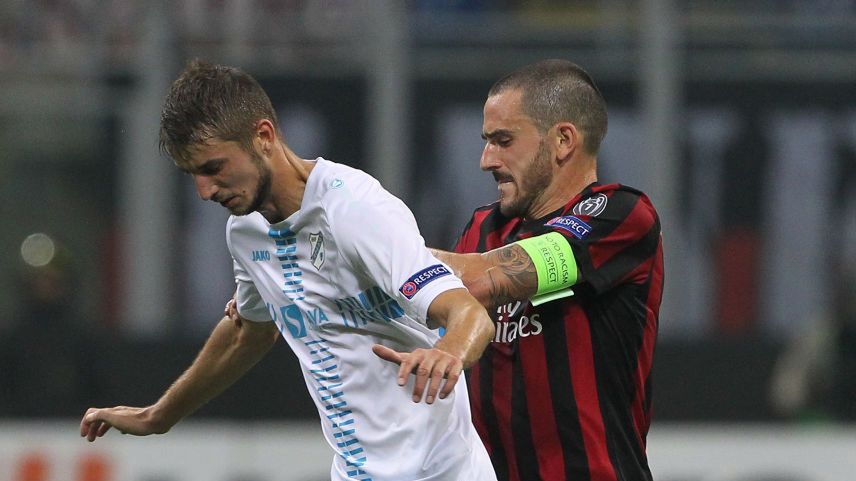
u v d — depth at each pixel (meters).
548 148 12.17
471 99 30.22
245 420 24.34
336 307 10.77
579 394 11.79
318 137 30.47
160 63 29.50
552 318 11.84
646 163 28.45
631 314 12.02
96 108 30.12
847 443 23.41
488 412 12.12
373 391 10.91
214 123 10.08
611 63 30.09
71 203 30.19
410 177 29.98
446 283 9.91
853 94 30.84
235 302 12.18
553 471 11.83
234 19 29.94
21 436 23.66
